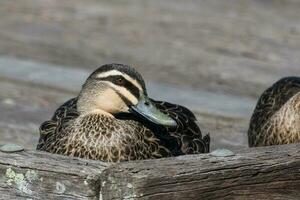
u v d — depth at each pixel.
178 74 15.97
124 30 18.45
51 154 7.89
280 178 7.93
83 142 8.70
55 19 19.12
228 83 15.52
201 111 14.03
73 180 7.50
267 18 18.86
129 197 7.27
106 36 18.12
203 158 7.71
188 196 7.47
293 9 19.48
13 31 18.36
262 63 16.48
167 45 17.52
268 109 10.45
